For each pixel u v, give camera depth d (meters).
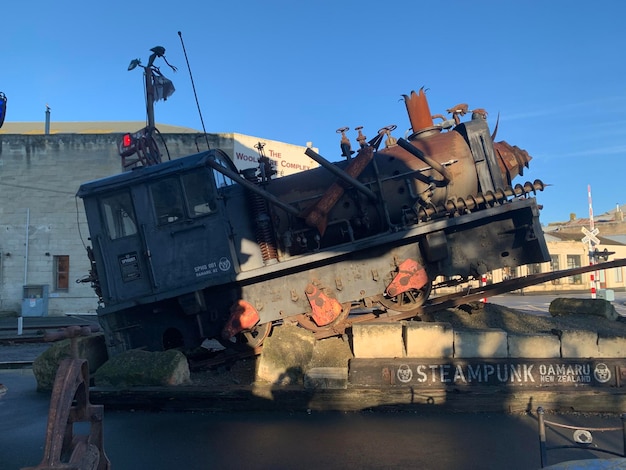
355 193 8.09
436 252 7.70
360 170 7.89
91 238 8.15
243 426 5.87
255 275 7.73
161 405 6.50
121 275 8.05
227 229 7.99
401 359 6.62
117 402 6.55
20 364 10.47
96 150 25.86
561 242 42.19
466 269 7.87
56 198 25.73
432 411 6.22
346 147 8.62
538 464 4.68
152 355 7.05
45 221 25.70
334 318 7.82
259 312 7.96
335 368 6.92
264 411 6.40
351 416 6.17
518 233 7.82
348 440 5.34
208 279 7.84
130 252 8.06
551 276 8.14
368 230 8.16
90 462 2.94
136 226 8.09
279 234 8.06
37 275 25.59
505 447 5.09
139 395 6.53
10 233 25.64
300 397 6.38
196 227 7.99
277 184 8.41
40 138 25.83
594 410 6.06
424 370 6.40
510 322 8.15
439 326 6.79
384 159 8.31
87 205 8.16
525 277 8.26
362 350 6.89
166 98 10.65
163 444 5.33
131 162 10.08
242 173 8.27
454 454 4.93
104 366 6.96
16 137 25.75
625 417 3.75
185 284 7.88
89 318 23.28
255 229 8.06
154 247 8.00
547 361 6.41
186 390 6.50
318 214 7.80
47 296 25.22
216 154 8.33
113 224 8.16
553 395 6.11
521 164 8.48
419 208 7.78
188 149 25.61
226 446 5.25
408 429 5.65
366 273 7.96
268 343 7.13
